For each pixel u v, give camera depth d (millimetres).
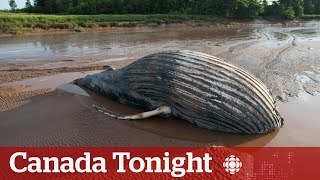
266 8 77500
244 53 22609
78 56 22812
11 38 35812
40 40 33625
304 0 89625
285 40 32250
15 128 9867
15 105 11680
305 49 24250
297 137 9508
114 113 10938
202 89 9758
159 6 70688
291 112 11297
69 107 11414
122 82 11500
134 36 37594
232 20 66812
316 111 11367
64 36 37969
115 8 69938
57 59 21672
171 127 9992
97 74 12805
